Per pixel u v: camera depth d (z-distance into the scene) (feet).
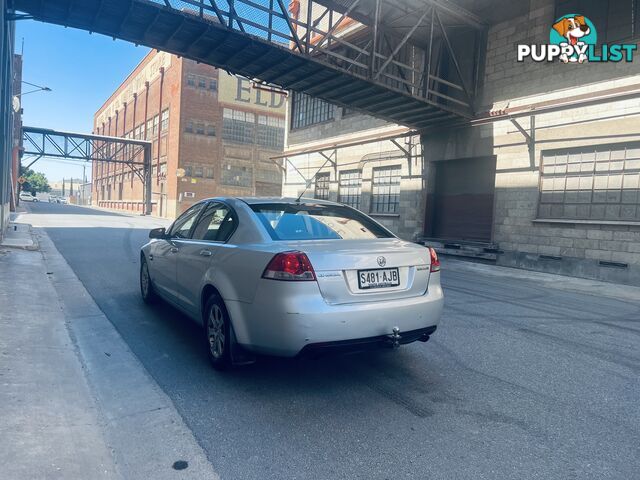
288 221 13.55
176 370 13.30
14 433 9.12
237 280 12.21
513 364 14.58
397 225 55.47
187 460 8.76
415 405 11.37
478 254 45.34
